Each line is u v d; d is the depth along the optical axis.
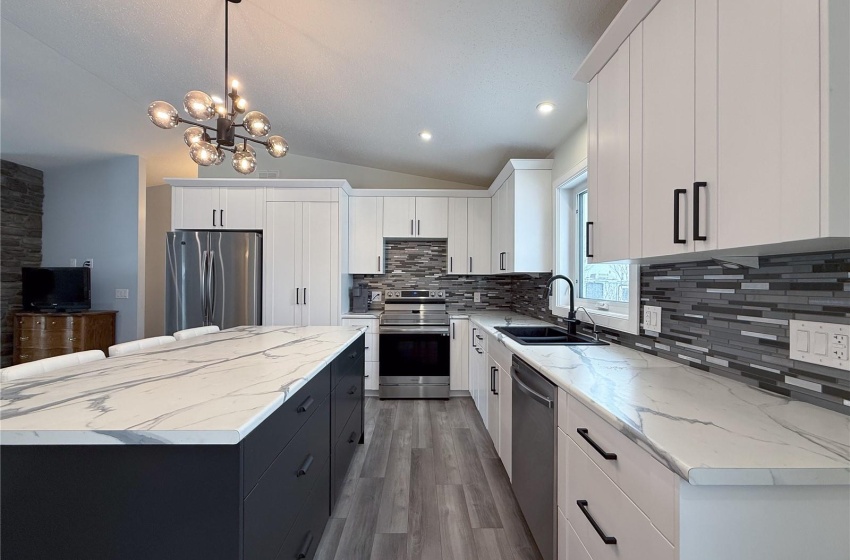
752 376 1.12
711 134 0.91
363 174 4.46
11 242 4.08
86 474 0.82
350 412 2.20
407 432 2.87
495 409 2.38
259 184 3.75
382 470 2.29
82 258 4.30
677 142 1.03
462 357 3.75
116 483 0.82
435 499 1.98
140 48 2.42
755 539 0.69
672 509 0.71
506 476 2.21
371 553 1.58
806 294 0.95
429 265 4.36
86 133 3.65
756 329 1.11
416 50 1.99
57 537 0.82
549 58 1.89
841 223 0.63
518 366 1.76
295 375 1.23
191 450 0.83
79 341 3.81
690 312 1.39
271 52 2.29
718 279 1.26
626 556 0.87
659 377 1.24
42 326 3.79
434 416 3.22
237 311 3.63
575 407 1.16
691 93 0.97
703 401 0.99
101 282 4.27
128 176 4.26
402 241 4.36
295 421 1.22
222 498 0.83
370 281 4.35
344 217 3.88
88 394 1.02
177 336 2.16
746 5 0.80
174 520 0.83
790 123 0.70
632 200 1.26
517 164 2.98
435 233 4.06
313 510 1.44
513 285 4.25
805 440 0.75
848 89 0.64
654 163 1.14
